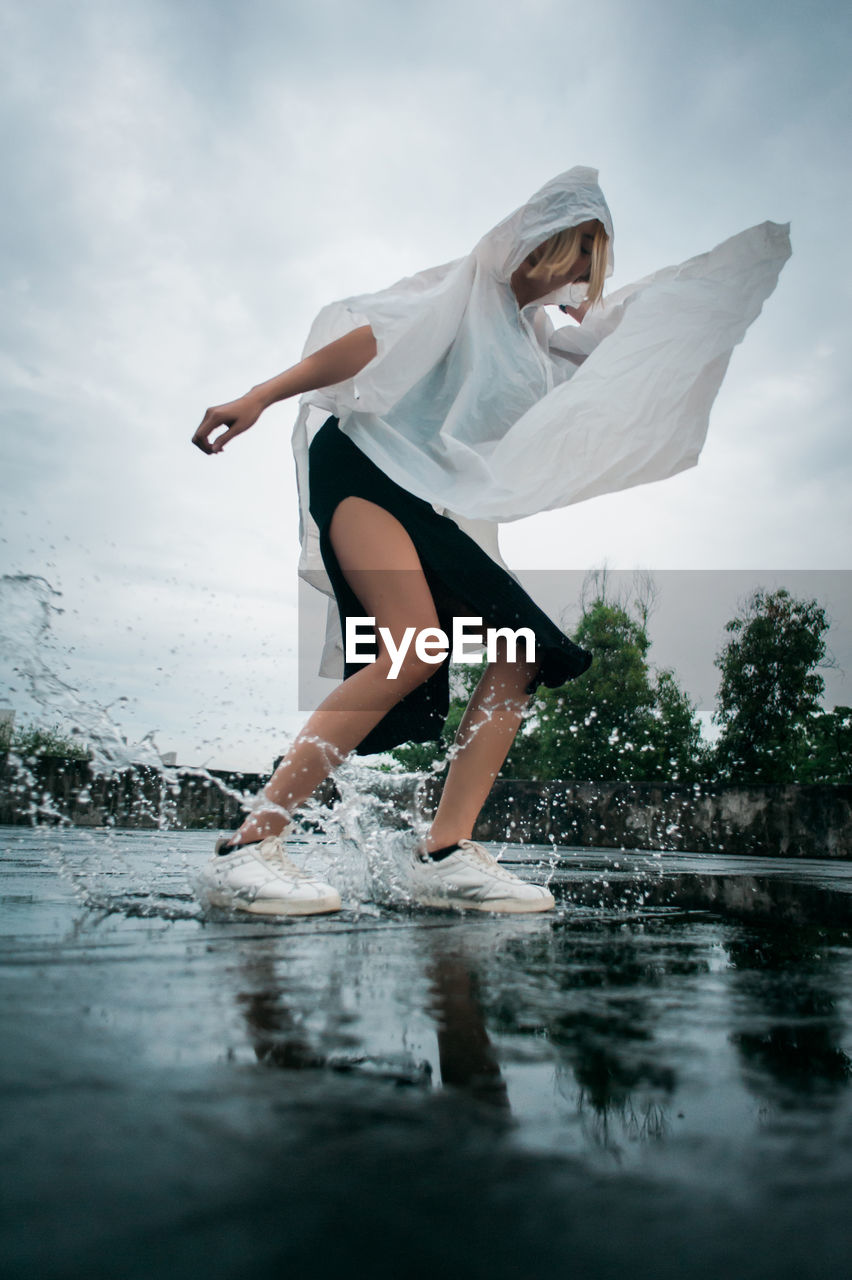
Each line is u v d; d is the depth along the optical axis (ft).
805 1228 0.93
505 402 5.87
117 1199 0.93
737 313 5.96
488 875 4.89
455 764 5.29
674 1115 1.31
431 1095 1.37
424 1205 0.96
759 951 3.34
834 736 81.66
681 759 81.46
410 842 5.43
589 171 6.00
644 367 5.78
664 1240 0.89
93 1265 0.78
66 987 2.03
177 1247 0.83
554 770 80.02
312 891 4.17
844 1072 1.58
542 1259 0.84
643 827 20.92
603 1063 1.61
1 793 15.80
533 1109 1.32
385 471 5.16
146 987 2.08
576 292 6.59
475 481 5.46
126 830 16.17
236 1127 1.17
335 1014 1.90
